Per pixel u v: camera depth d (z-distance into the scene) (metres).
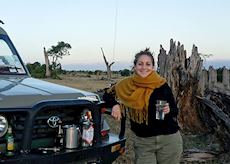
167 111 4.48
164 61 12.07
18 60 6.00
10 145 4.07
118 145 4.98
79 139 4.55
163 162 4.75
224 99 10.34
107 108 4.97
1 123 4.04
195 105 10.48
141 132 4.66
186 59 11.52
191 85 10.63
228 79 10.70
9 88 4.45
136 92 4.54
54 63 47.88
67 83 26.38
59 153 4.25
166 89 4.58
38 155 4.11
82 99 4.58
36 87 4.68
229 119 8.52
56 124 4.45
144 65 4.52
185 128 10.32
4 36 6.11
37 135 4.31
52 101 4.27
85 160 4.53
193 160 7.32
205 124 10.09
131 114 4.68
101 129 4.95
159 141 4.62
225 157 7.52
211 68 11.13
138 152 4.77
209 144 8.61
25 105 4.17
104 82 29.42
